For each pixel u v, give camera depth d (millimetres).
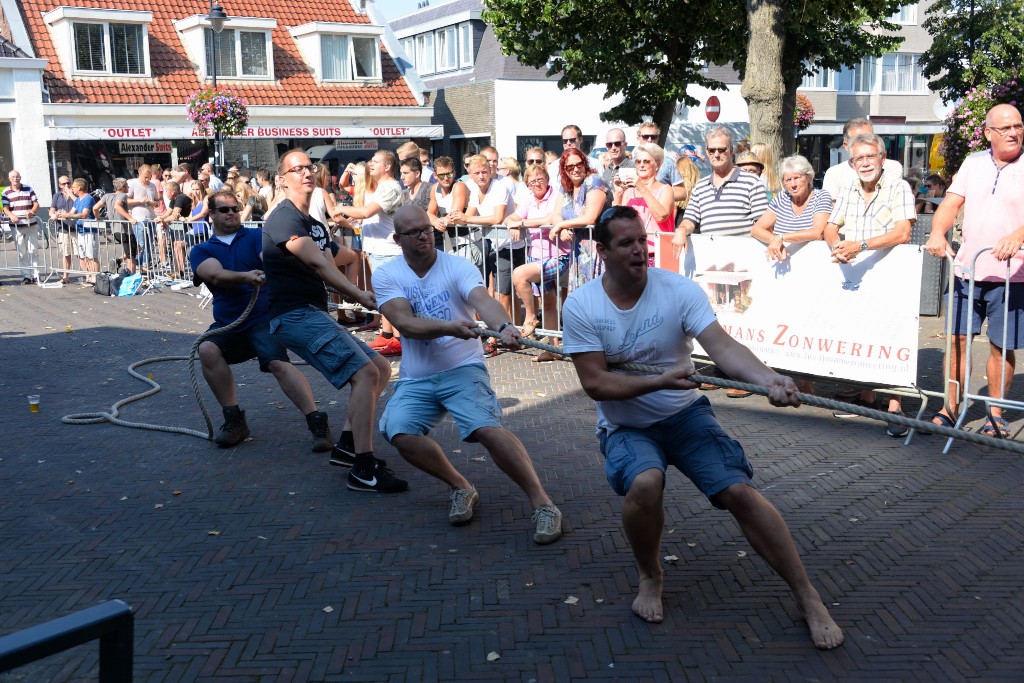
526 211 8938
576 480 5473
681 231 7316
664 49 20875
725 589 4082
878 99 41281
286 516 5020
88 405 7492
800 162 6660
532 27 20609
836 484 5312
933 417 6371
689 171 8836
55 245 15883
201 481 5613
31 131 23922
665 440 3873
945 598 3953
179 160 26438
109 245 15125
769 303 6867
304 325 5594
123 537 4781
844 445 6008
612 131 8742
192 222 13656
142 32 25953
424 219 4754
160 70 26453
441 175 9336
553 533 4570
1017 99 17891
